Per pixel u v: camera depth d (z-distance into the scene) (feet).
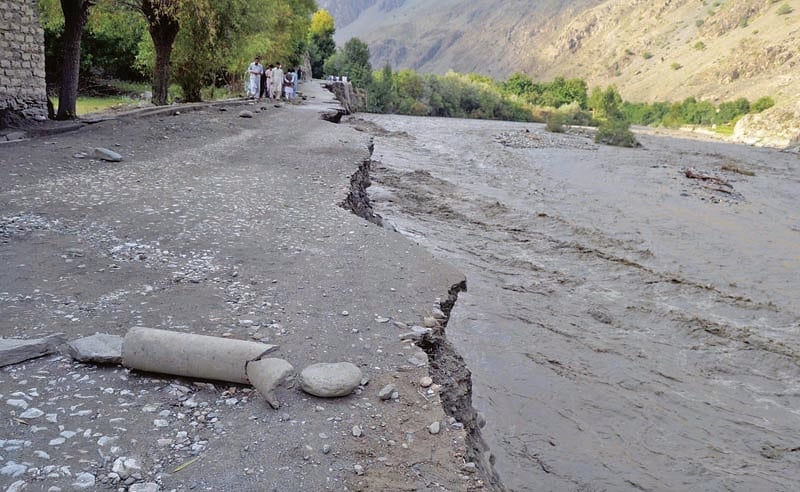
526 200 74.08
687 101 473.26
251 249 25.72
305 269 23.84
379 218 47.26
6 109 50.34
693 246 59.21
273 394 13.88
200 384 14.74
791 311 42.73
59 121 55.47
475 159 107.34
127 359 14.76
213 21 82.33
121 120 60.44
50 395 13.67
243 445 12.46
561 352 33.81
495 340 34.55
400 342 18.13
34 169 37.24
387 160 96.43
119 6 78.28
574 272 47.88
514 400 28.32
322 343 17.48
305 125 74.28
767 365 34.42
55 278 20.62
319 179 41.91
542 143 144.87
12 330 16.58
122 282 20.80
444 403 17.42
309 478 11.64
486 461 18.45
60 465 11.29
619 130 159.94
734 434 27.27
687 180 99.60
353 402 14.64
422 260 26.45
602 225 64.64
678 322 39.14
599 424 27.07
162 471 11.44
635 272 48.49
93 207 29.99
